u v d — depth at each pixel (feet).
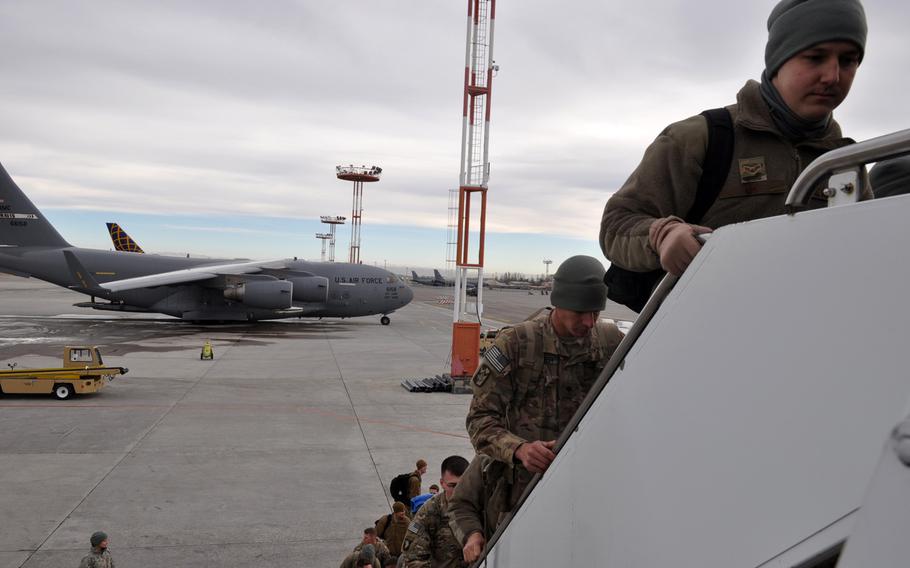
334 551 22.30
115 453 32.89
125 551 21.63
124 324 104.01
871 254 2.53
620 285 6.26
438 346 84.89
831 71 4.65
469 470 9.71
